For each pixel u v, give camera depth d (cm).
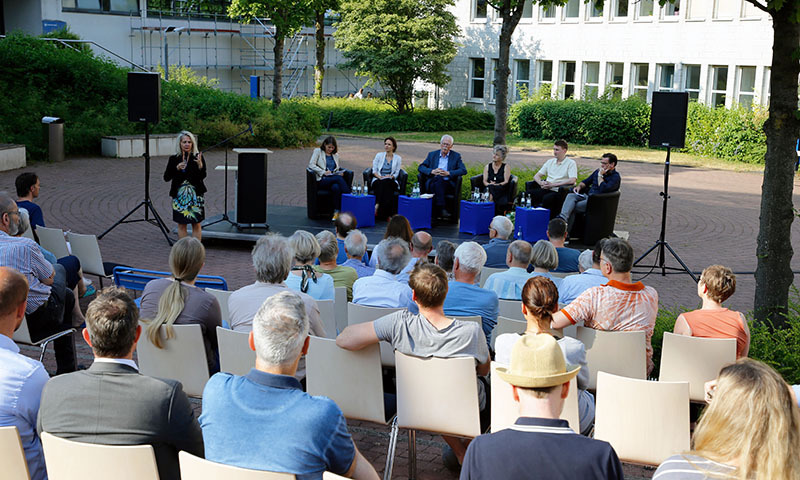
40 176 1702
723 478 196
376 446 481
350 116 3500
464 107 3709
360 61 3562
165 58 3497
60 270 556
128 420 278
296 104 2656
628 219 1447
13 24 3112
